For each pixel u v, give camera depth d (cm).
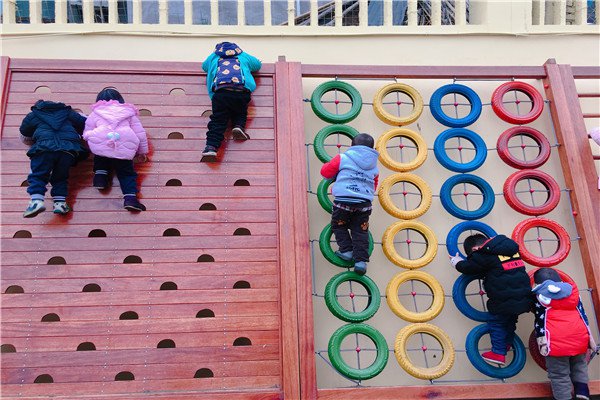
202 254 399
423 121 471
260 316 387
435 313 407
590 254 428
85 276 386
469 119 455
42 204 373
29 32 470
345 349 403
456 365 416
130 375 417
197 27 483
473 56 496
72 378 362
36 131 384
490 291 389
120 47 475
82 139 411
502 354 391
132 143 393
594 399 407
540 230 455
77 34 474
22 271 383
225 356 376
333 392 372
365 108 470
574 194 445
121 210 404
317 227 436
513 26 503
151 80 441
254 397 365
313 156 453
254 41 486
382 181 442
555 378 371
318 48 488
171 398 359
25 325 371
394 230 423
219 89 416
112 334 374
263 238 407
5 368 361
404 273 417
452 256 420
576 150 454
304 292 392
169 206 409
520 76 473
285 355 376
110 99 405
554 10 572
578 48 507
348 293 425
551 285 371
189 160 423
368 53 489
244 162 426
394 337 416
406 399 375
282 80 446
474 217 433
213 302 388
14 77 430
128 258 417
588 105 498
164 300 385
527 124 475
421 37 496
